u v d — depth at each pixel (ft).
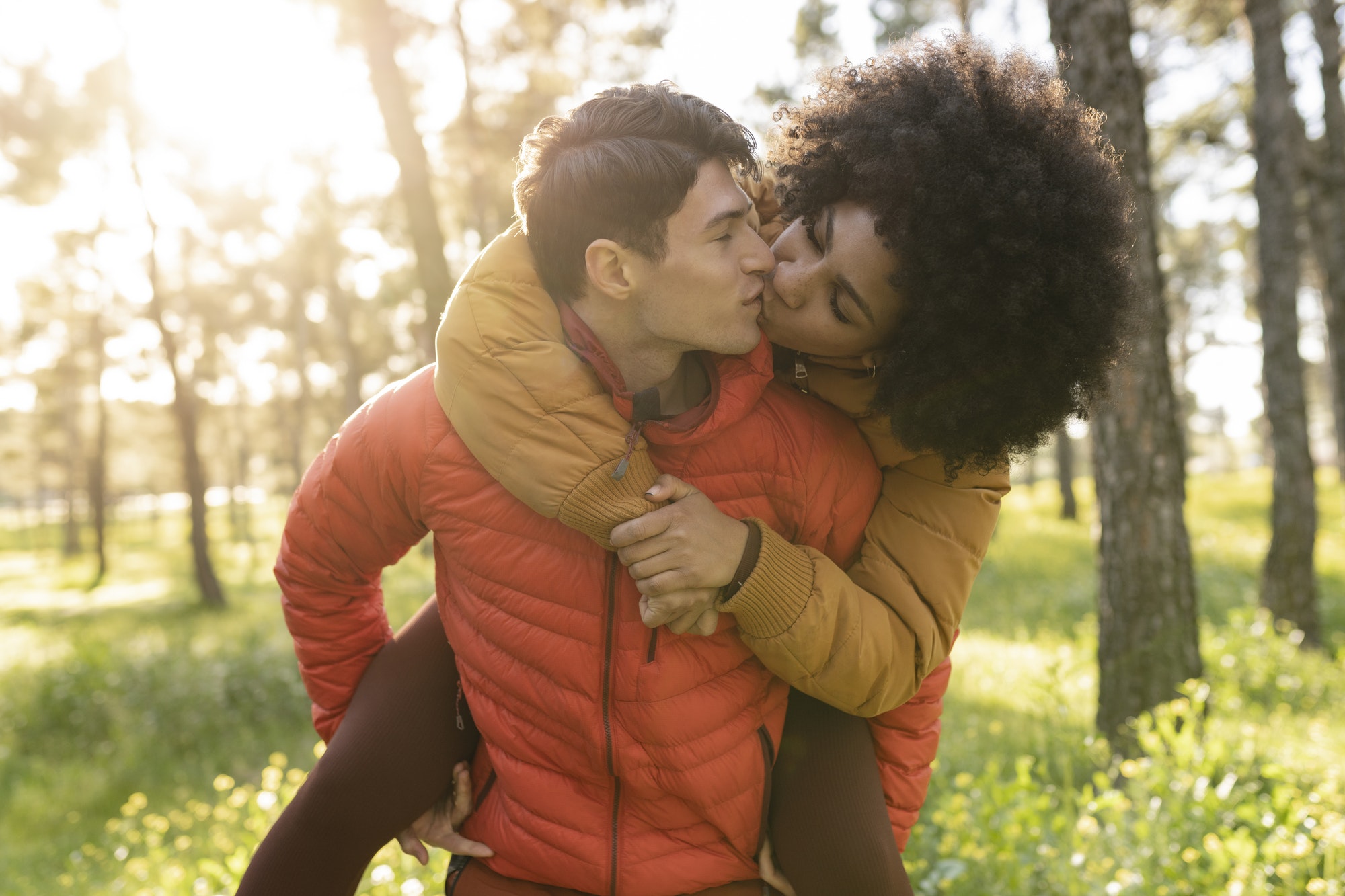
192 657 30.12
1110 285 4.48
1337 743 14.40
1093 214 4.41
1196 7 32.94
